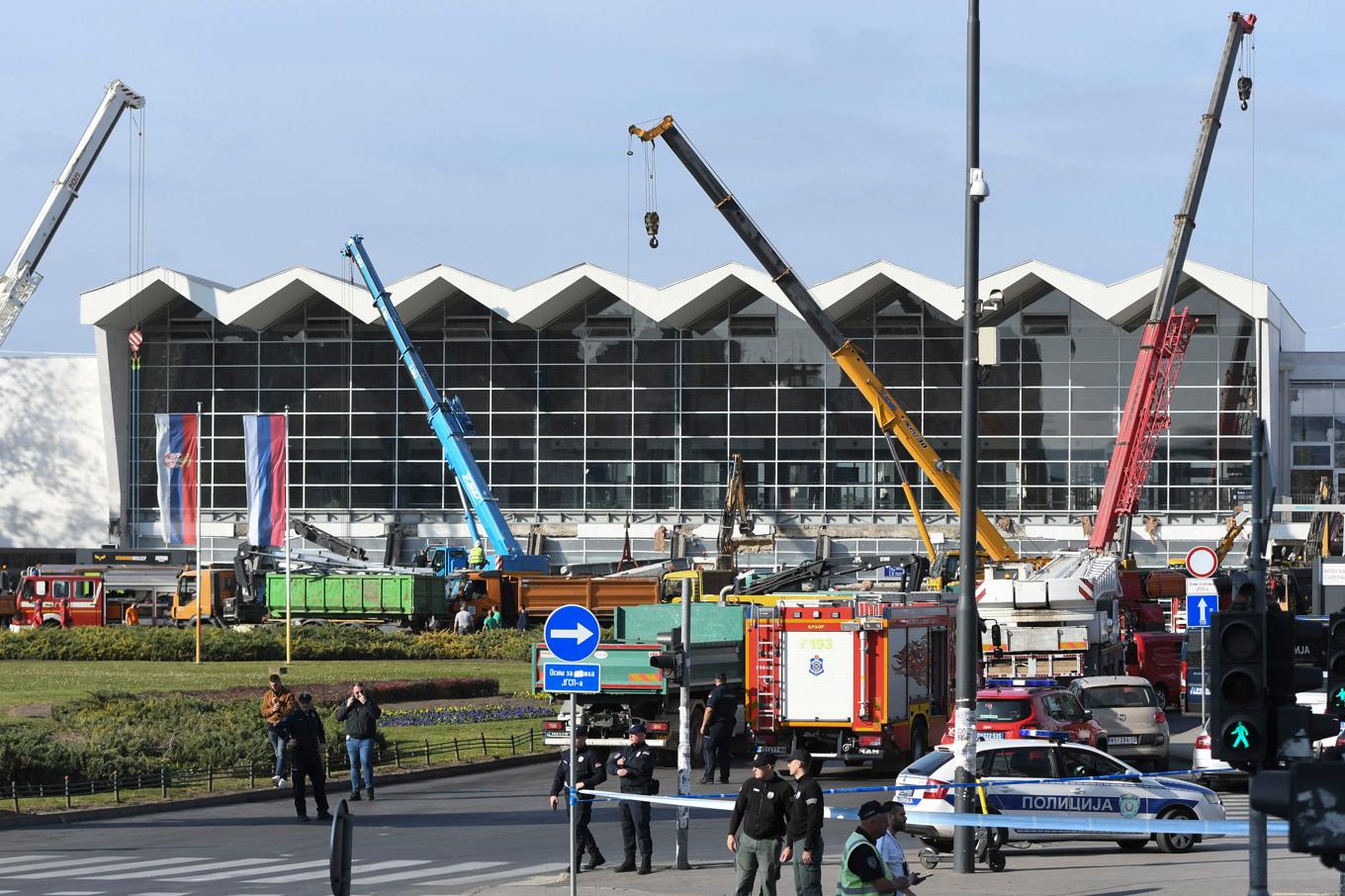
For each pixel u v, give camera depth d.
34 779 107.19
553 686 70.44
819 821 59.53
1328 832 33.97
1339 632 63.69
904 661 124.19
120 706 143.00
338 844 43.03
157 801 105.06
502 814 104.25
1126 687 129.25
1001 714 115.06
